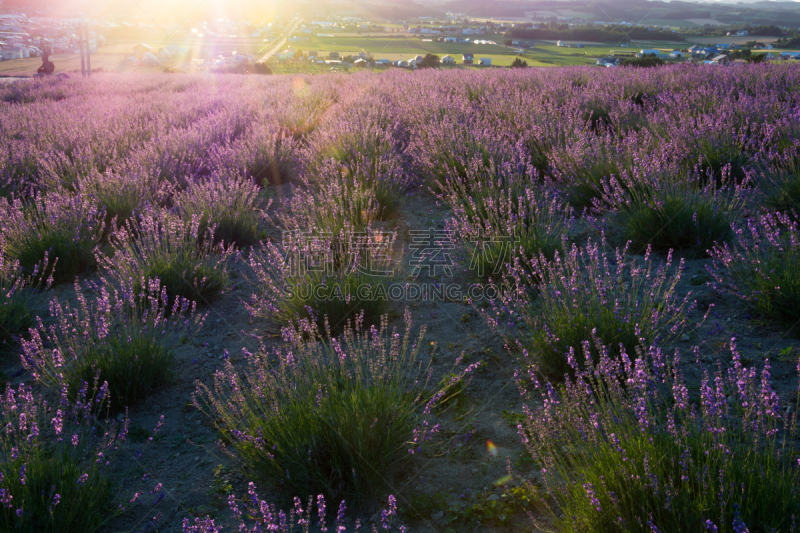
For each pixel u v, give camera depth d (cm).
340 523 243
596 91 1035
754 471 200
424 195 720
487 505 248
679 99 849
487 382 342
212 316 447
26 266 502
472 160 657
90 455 284
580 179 613
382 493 262
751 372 227
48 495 239
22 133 989
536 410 296
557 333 329
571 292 349
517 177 588
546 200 543
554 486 229
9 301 419
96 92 1928
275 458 264
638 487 200
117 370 334
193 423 321
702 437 217
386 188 655
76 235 524
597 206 568
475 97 1177
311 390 281
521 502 248
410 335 400
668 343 348
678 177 550
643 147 617
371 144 765
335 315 405
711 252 438
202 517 248
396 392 300
